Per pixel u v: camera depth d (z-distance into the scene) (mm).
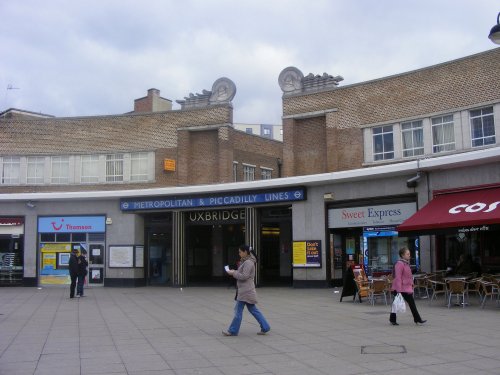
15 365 8539
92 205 27766
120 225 27328
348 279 17281
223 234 30250
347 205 21891
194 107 31625
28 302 19141
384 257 20625
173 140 31203
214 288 25156
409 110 24672
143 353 9391
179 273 26422
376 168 20219
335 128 27000
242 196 24719
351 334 11008
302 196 22984
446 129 23625
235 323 11047
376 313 14320
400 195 20016
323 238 22484
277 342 10242
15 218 28266
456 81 23297
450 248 18828
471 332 10883
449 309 14422
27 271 27797
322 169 27781
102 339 10898
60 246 27828
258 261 24812
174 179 30938
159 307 17109
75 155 32156
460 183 18062
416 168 18891
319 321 13000
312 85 28562
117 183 31453
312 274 22578
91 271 27375
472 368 7941
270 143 41188
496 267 17656
